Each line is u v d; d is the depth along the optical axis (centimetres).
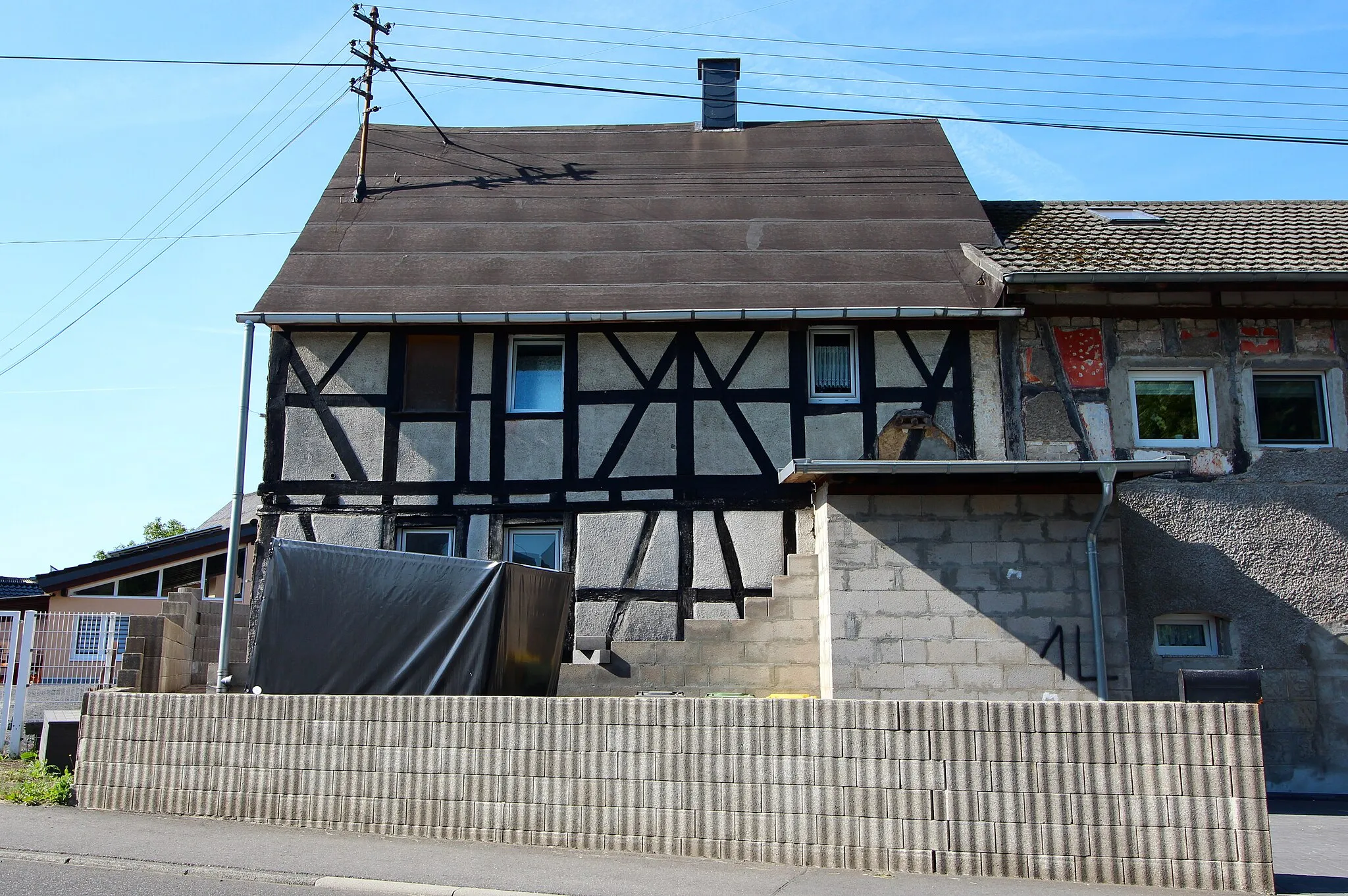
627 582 1331
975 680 1127
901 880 703
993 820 720
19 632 1260
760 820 749
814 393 1386
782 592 1237
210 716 869
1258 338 1335
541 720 796
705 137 1794
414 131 1805
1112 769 715
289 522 1366
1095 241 1444
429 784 810
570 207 1616
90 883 676
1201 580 1262
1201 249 1387
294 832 813
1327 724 1234
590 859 746
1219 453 1302
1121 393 1333
